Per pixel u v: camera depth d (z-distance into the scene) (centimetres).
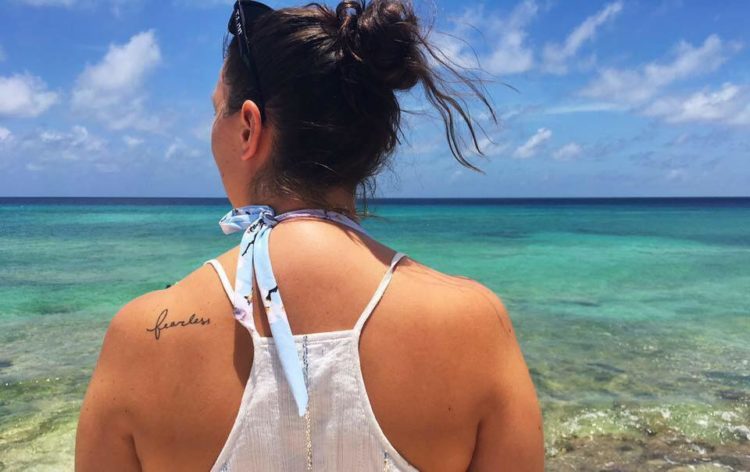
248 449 79
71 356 683
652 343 754
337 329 82
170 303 85
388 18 93
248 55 96
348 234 90
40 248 2134
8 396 544
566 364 657
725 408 521
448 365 84
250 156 97
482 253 2045
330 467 80
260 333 81
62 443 446
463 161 104
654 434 471
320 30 94
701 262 1762
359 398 81
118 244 2309
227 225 96
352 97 93
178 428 81
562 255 1980
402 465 82
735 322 888
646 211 7288
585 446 452
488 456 89
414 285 87
